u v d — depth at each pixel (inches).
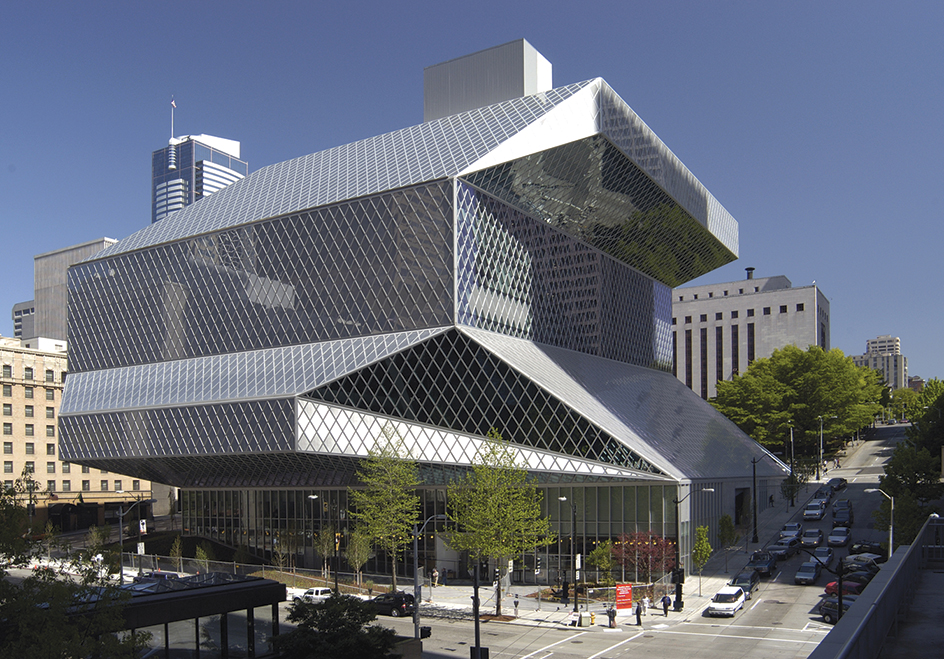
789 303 7081.7
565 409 2662.4
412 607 2164.1
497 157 2888.8
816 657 375.9
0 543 884.6
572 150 3152.1
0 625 897.5
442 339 2800.2
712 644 1707.7
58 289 7628.0
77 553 948.6
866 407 5290.4
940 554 912.9
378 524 2447.1
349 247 3011.8
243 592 1256.8
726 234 5012.3
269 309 3154.5
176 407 3011.8
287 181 3543.3
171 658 1162.6
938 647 518.6
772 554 2620.6
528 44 3508.9
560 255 3619.6
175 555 3016.7
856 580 2080.5
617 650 1679.4
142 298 3474.4
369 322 2942.9
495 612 2182.6
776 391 5128.0
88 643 870.4
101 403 3324.3
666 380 4586.6
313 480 3090.6
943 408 3848.4
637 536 2472.9
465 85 3617.1
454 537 2219.5
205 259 3331.7
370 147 3486.7
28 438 4724.4
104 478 5059.1
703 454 3137.3
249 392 2891.2
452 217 2819.9
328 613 1204.5
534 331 3321.9
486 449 2492.6
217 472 3260.3
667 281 5009.8
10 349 4685.0
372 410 2758.4
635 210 3875.5
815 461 4840.1
